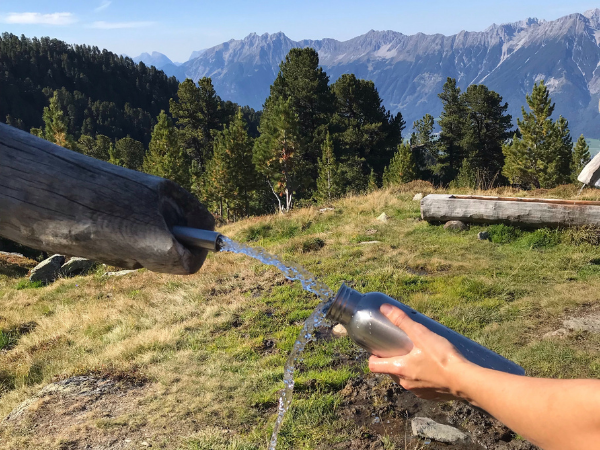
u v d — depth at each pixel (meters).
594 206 9.34
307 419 4.59
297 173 46.66
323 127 52.53
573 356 5.06
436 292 7.54
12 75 174.12
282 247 11.29
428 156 73.25
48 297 11.77
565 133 36.91
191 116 70.06
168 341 6.84
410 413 4.60
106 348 7.06
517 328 5.97
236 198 47.34
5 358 7.50
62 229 0.78
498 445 4.04
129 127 161.38
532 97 36.69
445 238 10.40
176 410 5.00
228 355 6.23
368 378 5.24
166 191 0.83
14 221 0.79
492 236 10.10
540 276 7.91
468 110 57.69
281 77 56.75
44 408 5.32
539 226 9.84
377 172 55.88
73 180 0.78
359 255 9.92
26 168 0.78
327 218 13.92
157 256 0.78
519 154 38.31
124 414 5.05
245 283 9.38
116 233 0.77
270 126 43.78
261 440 4.33
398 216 12.64
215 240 0.82
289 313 7.57
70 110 152.38
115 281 12.09
